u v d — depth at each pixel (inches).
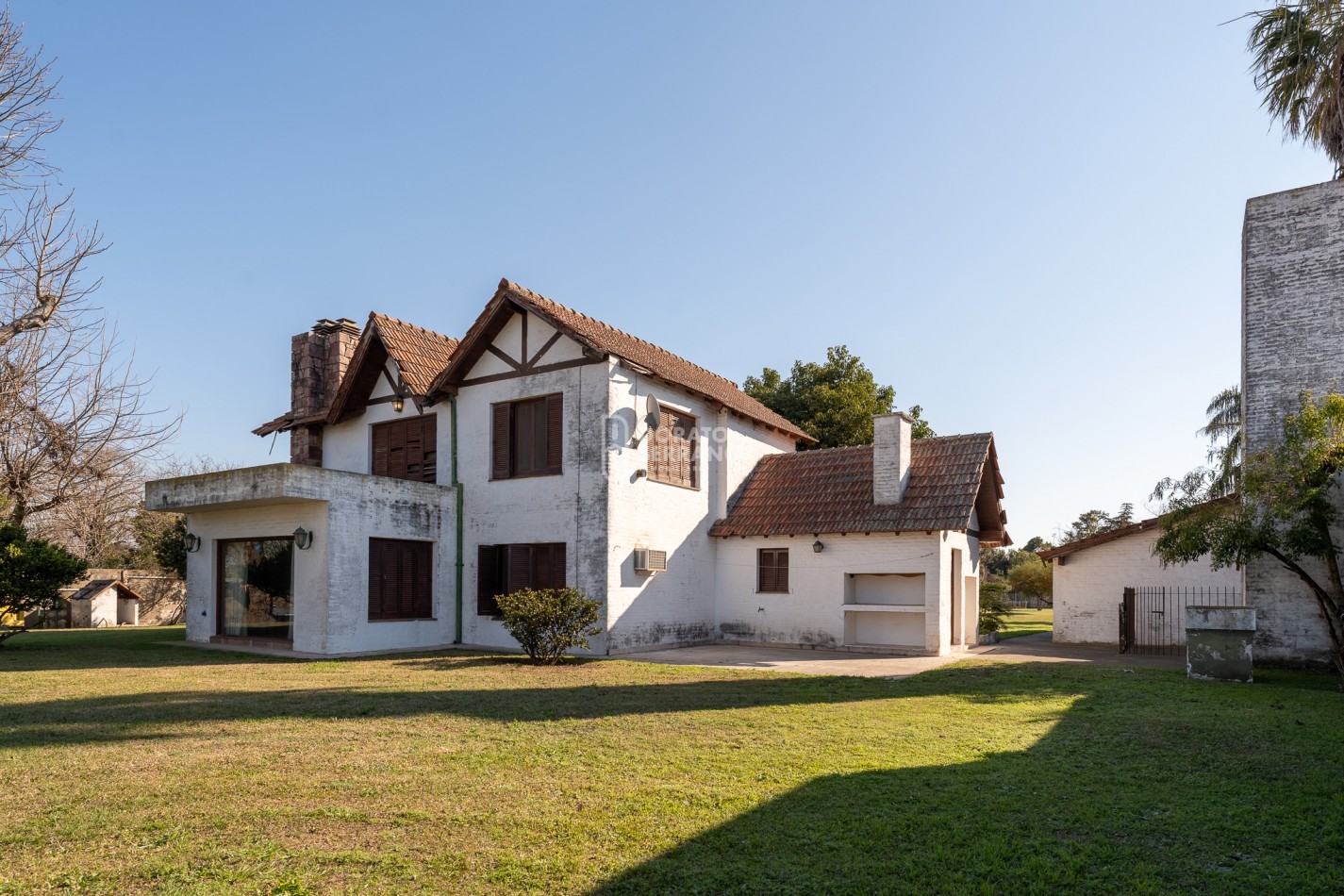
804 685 468.4
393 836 202.1
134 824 209.2
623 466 679.7
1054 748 298.0
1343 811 222.8
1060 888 174.7
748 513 806.5
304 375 859.4
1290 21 564.7
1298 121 599.2
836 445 1279.5
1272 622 578.9
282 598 671.8
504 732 323.6
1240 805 228.8
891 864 185.3
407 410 789.9
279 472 603.5
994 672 539.2
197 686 450.3
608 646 652.7
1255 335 606.2
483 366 745.0
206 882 174.7
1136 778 256.7
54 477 740.0
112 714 360.8
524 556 706.2
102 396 762.2
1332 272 581.9
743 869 182.7
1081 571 860.0
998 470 794.2
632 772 260.7
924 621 733.3
